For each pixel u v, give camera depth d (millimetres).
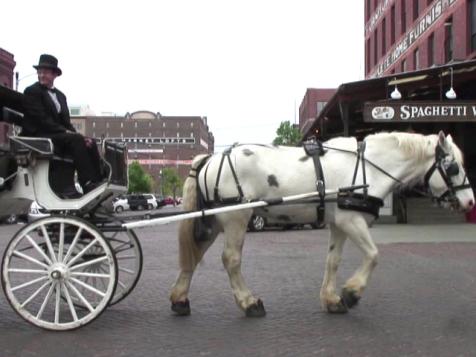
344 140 7371
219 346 5859
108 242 6461
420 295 8430
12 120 7793
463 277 10133
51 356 5566
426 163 7367
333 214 7094
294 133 65000
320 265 11812
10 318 7148
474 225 22328
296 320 6922
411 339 6082
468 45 26422
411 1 34625
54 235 6715
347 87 21297
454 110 19469
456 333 6328
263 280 9867
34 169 6883
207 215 6820
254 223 22469
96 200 7090
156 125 129125
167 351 5703
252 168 7012
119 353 5648
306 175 7055
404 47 35906
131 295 8555
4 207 7203
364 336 6203
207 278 10086
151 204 61938
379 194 7199
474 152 26109
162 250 15172
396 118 19531
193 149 129875
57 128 7094
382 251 14375
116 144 7289
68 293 6555
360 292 7098
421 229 20719
